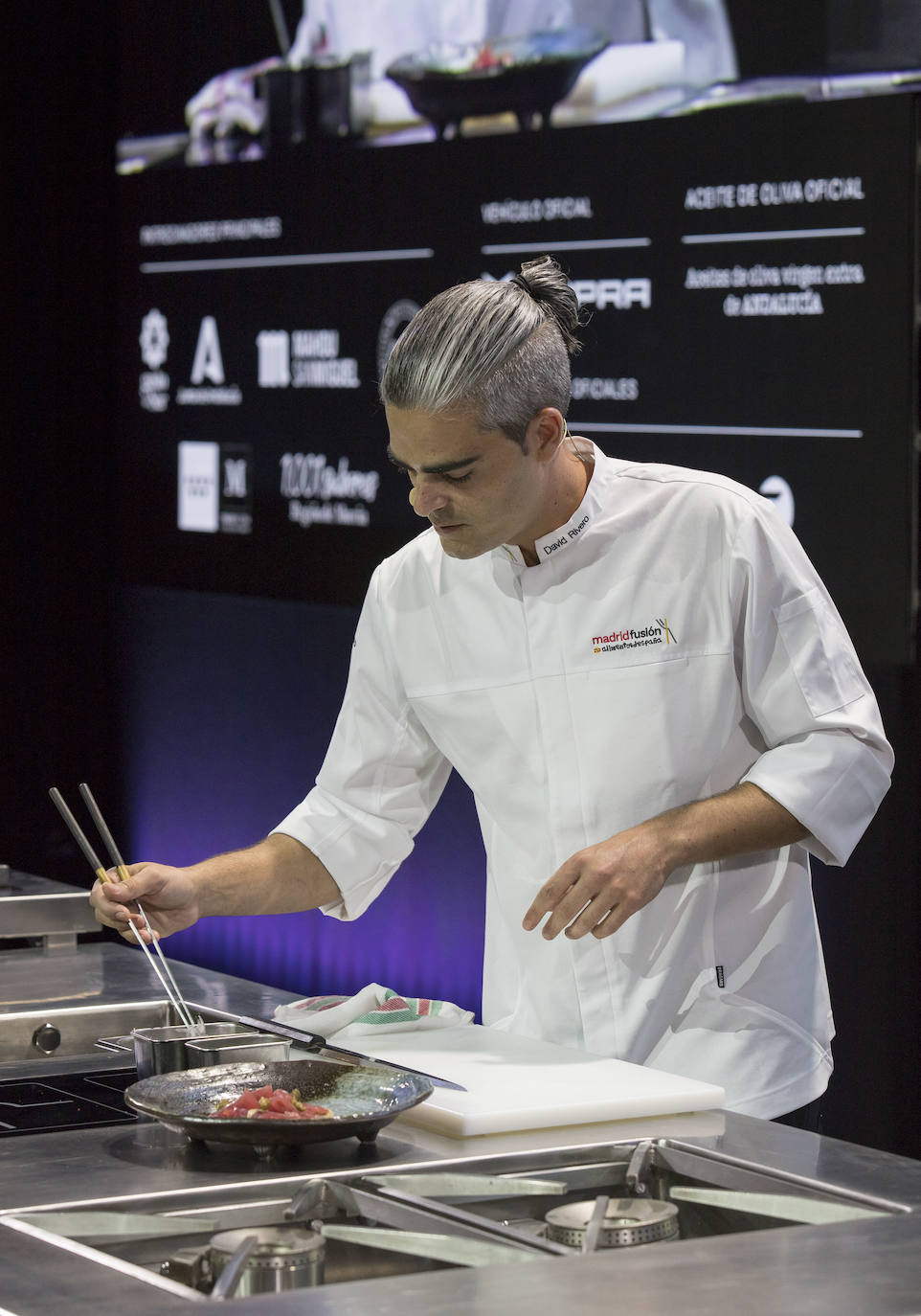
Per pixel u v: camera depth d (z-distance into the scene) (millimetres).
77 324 5965
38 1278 1190
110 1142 1559
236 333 5301
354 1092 1606
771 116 3781
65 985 2234
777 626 2070
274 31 5055
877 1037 3895
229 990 2197
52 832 6129
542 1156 1499
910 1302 1142
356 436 4895
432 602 2193
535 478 1921
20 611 6023
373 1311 1123
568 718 2115
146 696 6023
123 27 5645
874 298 3621
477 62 4445
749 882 2113
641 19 4023
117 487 5926
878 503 3650
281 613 5406
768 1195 1412
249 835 5625
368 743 2260
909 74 3523
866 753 2041
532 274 1991
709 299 3947
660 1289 1164
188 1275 1271
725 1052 2080
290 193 5066
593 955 2090
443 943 4914
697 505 2109
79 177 5887
